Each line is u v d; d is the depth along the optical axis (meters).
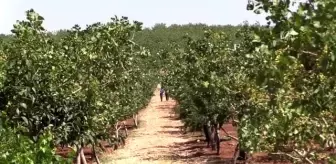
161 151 23.34
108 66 12.92
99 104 12.41
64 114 11.12
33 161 7.07
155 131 32.81
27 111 10.37
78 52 12.15
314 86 5.10
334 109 5.22
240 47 16.17
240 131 11.49
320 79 5.11
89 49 12.16
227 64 16.55
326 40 3.99
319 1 4.02
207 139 23.45
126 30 12.39
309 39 4.07
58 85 10.96
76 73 11.61
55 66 10.83
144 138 29.23
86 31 12.66
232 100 14.98
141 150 24.14
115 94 19.34
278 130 8.52
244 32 13.81
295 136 8.49
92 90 11.80
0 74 10.49
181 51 22.28
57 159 7.61
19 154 6.94
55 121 10.98
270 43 4.37
